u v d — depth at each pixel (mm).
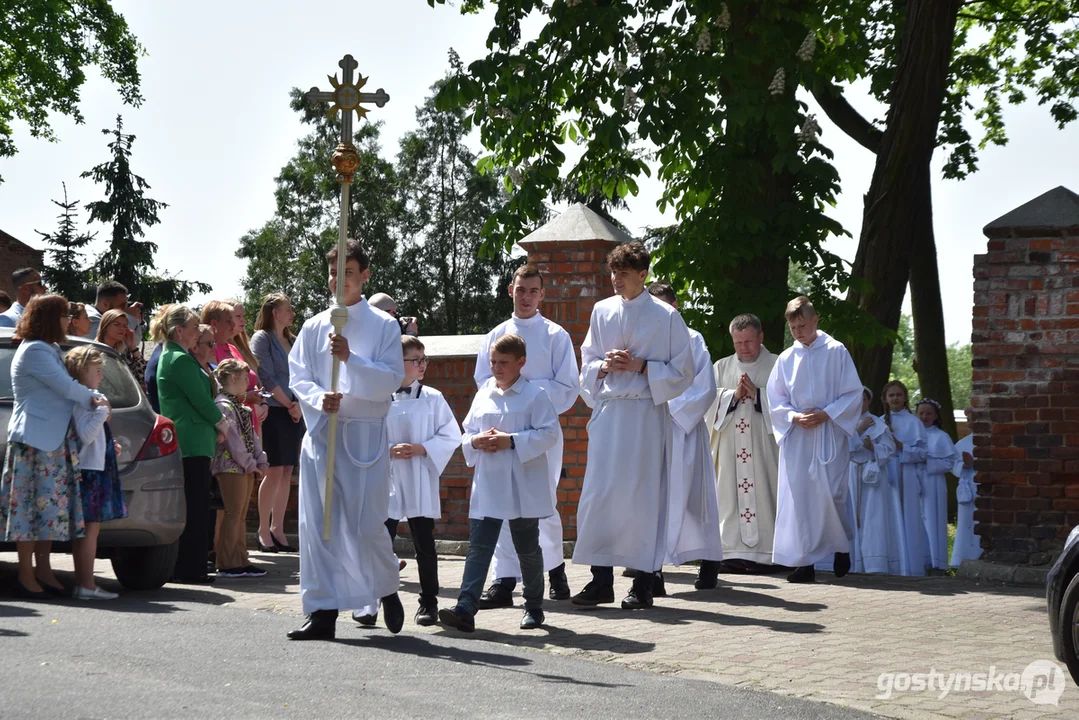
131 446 8117
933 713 5234
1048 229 9602
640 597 7969
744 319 10164
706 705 5152
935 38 14000
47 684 4867
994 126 23828
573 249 11289
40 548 7945
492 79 13539
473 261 58000
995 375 9758
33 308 7680
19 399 7578
